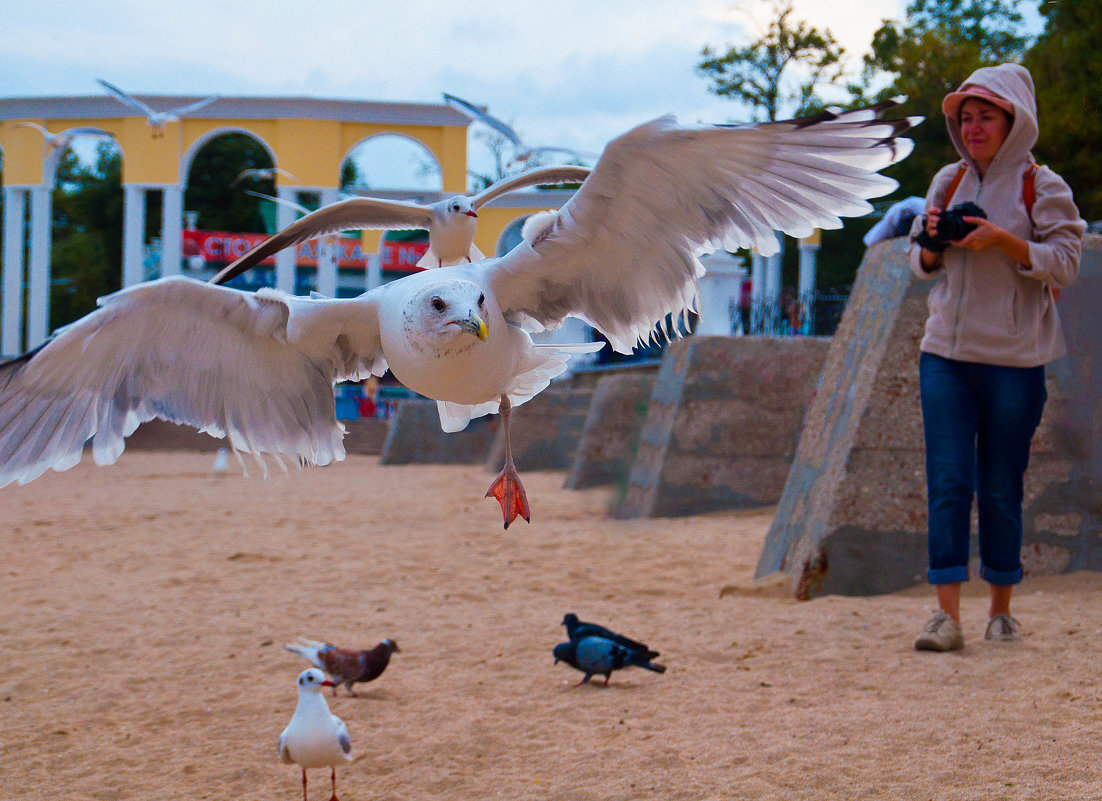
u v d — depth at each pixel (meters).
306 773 4.84
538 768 4.70
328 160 34.22
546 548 11.68
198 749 5.19
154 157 34.19
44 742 5.31
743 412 13.59
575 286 4.49
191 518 15.01
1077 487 7.84
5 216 36.78
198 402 4.48
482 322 4.04
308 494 18.84
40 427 4.14
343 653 5.98
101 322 4.07
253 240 38.47
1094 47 20.94
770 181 3.87
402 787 4.61
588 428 18.58
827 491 8.12
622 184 3.98
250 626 7.84
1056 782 4.10
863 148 3.69
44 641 7.45
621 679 6.06
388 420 36.56
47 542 12.63
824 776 4.31
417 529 13.69
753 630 6.97
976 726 4.79
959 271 6.22
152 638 7.48
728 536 11.89
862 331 8.62
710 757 4.65
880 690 5.45
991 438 6.23
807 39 40.16
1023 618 6.74
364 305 4.40
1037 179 6.16
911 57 26.94
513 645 7.01
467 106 12.60
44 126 35.81
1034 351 6.16
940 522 6.22
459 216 5.32
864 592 7.88
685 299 4.33
